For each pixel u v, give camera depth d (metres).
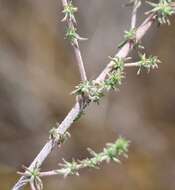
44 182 6.73
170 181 7.36
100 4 8.16
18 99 7.54
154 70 8.52
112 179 7.17
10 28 7.87
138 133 7.88
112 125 7.79
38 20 8.09
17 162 7.15
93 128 7.64
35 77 7.70
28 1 8.09
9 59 7.66
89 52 8.02
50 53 8.02
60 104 7.70
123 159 7.44
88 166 1.79
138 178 7.30
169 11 2.03
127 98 8.12
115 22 8.17
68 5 2.01
